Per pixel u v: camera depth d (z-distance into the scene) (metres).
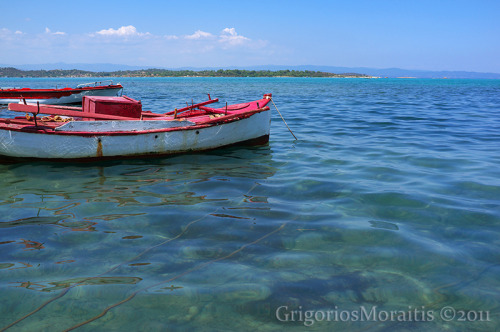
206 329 2.73
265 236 4.30
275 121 14.73
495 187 6.14
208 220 4.77
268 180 6.66
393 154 8.73
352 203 5.45
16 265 3.60
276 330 2.73
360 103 24.33
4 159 7.77
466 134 11.52
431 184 6.34
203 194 5.86
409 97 32.19
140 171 7.26
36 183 6.38
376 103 24.34
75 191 5.96
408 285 3.31
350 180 6.61
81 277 3.39
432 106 22.00
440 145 9.79
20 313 2.88
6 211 5.06
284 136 11.26
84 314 2.88
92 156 7.79
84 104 9.11
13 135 7.35
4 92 19.23
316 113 17.64
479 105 23.09
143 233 4.36
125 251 3.90
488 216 4.91
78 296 3.10
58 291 3.16
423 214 5.00
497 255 3.87
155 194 5.84
